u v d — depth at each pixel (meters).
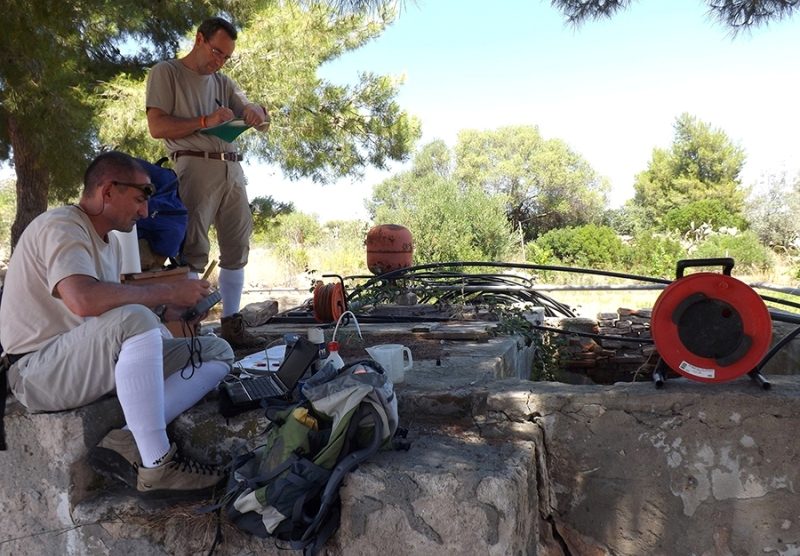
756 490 2.61
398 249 6.88
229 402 2.77
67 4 6.75
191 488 2.61
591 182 33.72
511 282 7.49
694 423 2.64
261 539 2.44
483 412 2.88
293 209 11.72
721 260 2.62
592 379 6.75
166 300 2.64
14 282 2.60
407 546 2.31
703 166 37.19
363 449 2.35
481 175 32.94
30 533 2.69
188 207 4.05
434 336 4.33
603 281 15.88
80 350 2.51
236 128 3.88
